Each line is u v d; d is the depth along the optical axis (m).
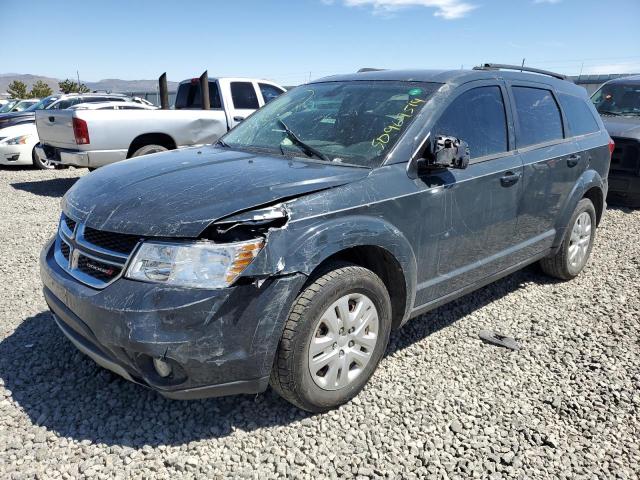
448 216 3.49
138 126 8.97
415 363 3.63
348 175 3.06
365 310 3.06
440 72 3.92
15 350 3.62
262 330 2.61
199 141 9.73
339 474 2.62
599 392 3.37
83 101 15.28
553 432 2.97
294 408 3.08
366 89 3.87
